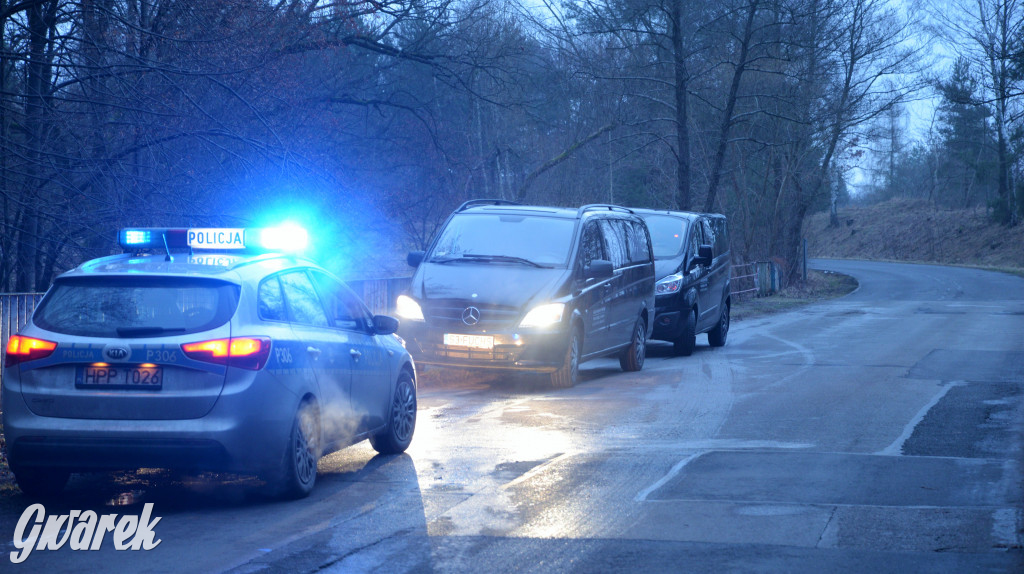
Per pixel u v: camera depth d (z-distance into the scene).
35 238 13.44
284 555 5.18
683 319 15.84
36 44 13.38
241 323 6.18
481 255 12.54
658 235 16.89
